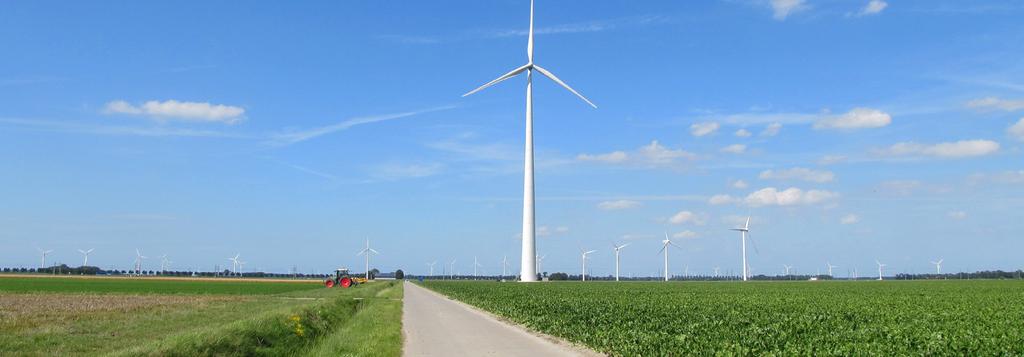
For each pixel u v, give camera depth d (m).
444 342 29.72
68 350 23.09
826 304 51.03
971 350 22.72
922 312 41.34
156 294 71.19
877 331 27.97
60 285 96.31
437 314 48.62
